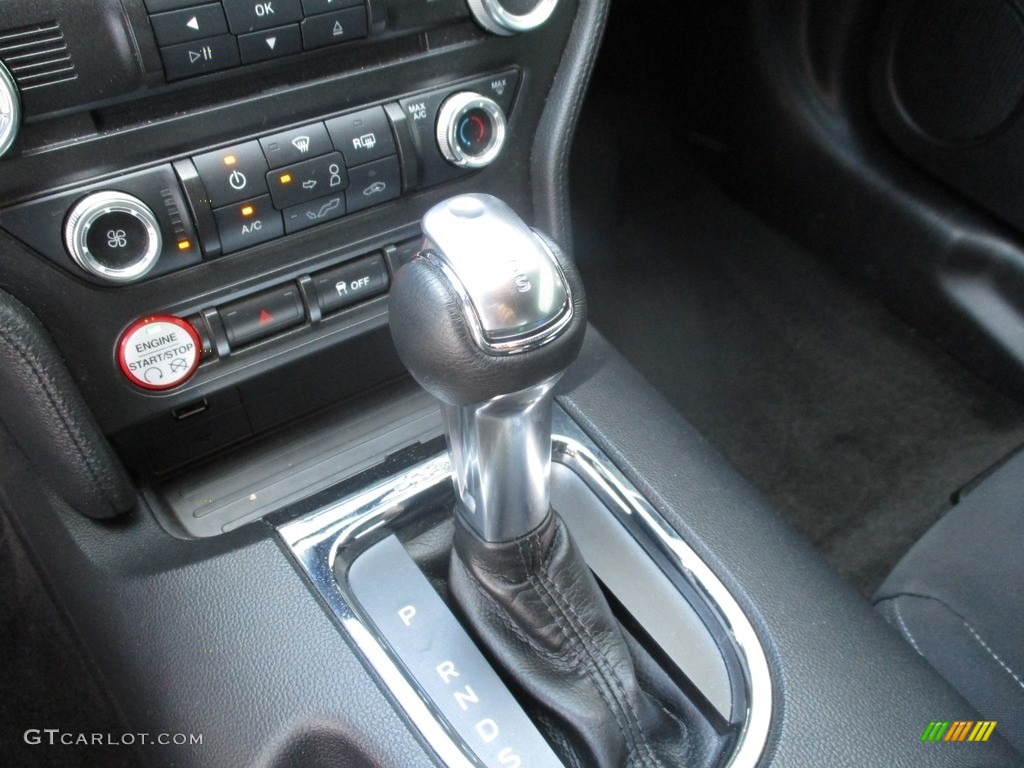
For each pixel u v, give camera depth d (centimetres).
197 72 61
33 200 60
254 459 83
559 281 50
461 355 48
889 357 148
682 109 164
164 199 64
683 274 159
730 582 73
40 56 55
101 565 72
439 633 69
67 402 66
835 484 134
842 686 68
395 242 77
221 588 70
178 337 70
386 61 70
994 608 80
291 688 66
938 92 120
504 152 81
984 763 65
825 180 144
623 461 79
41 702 113
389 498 76
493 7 71
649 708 69
